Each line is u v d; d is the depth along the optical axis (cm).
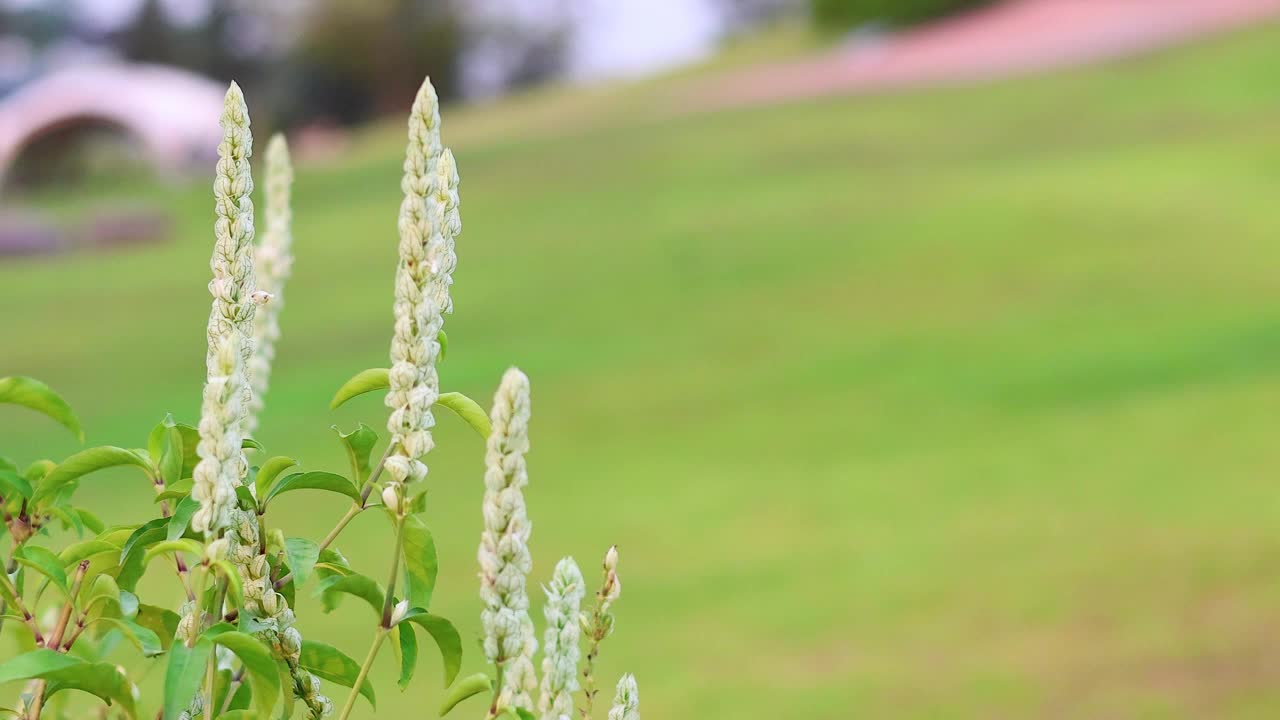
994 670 688
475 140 4459
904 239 2258
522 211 3048
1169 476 1019
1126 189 2450
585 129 4300
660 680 677
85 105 4591
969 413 1267
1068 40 4338
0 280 2573
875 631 742
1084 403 1265
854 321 1748
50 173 4616
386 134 5009
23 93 6041
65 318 2138
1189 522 908
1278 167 2483
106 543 111
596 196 3147
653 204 2941
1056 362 1437
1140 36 4116
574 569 98
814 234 2394
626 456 1201
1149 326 1556
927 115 3675
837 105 4019
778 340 1677
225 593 108
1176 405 1216
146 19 6519
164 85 4753
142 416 1453
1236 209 2206
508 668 92
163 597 545
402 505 99
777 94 4397
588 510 1030
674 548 922
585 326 1853
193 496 91
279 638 106
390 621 104
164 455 113
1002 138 3222
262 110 6150
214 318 94
